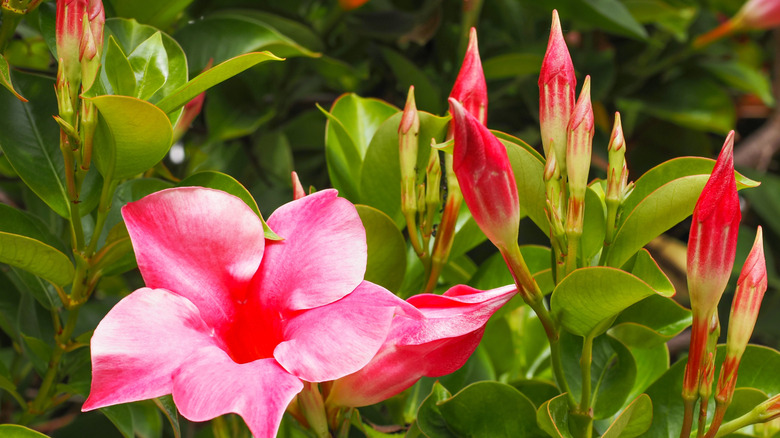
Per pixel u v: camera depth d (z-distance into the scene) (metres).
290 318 0.51
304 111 0.88
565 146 0.53
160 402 0.56
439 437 0.56
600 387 0.57
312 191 0.57
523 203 0.55
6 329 0.62
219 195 0.51
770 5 0.84
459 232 0.60
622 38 0.97
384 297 0.50
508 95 0.93
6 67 0.56
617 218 0.54
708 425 0.56
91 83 0.52
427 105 0.78
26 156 0.57
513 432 0.56
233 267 0.51
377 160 0.59
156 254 0.51
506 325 0.65
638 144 1.02
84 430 0.67
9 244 0.54
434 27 0.78
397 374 0.52
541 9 0.89
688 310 0.58
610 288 0.52
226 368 0.49
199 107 0.64
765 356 0.57
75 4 0.53
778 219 0.97
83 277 0.56
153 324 0.49
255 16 0.76
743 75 0.98
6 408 0.65
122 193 0.58
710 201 0.50
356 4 0.75
